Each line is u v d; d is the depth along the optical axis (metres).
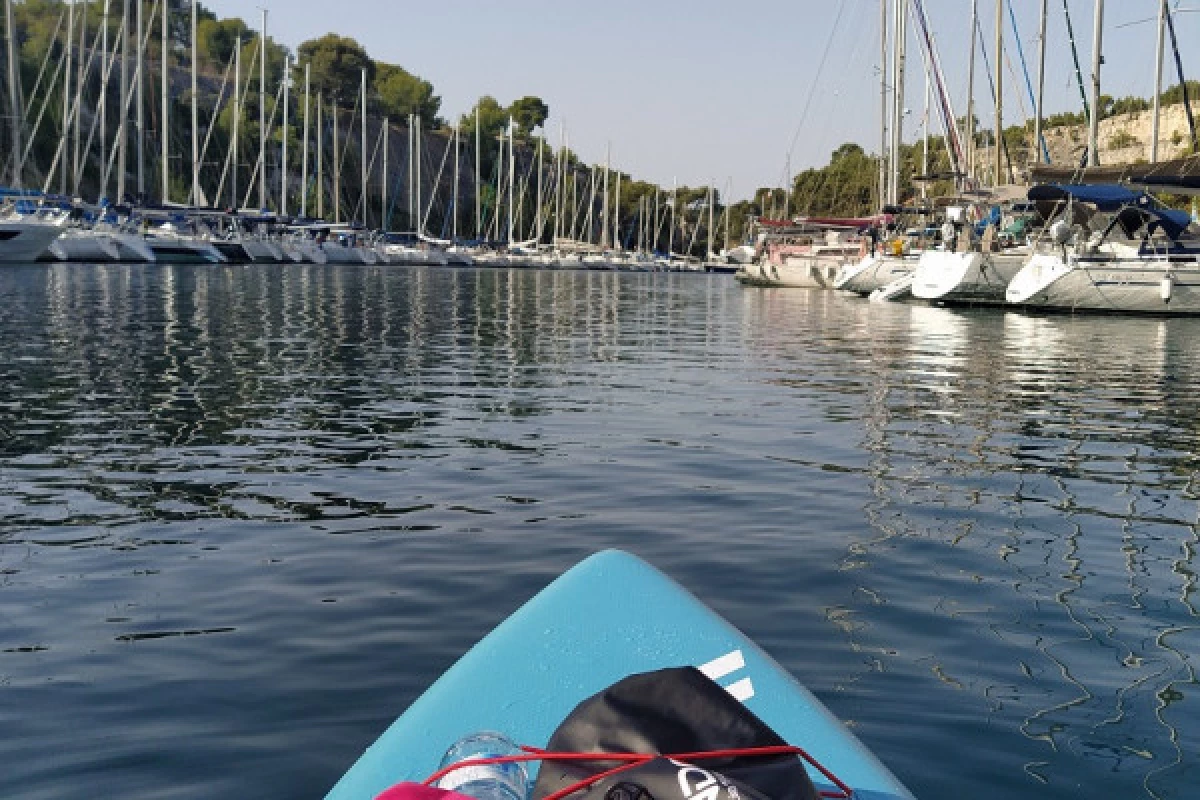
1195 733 4.54
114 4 81.38
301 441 10.62
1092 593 6.35
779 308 37.00
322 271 60.31
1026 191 32.88
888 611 5.98
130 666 5.12
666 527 7.60
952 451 10.52
